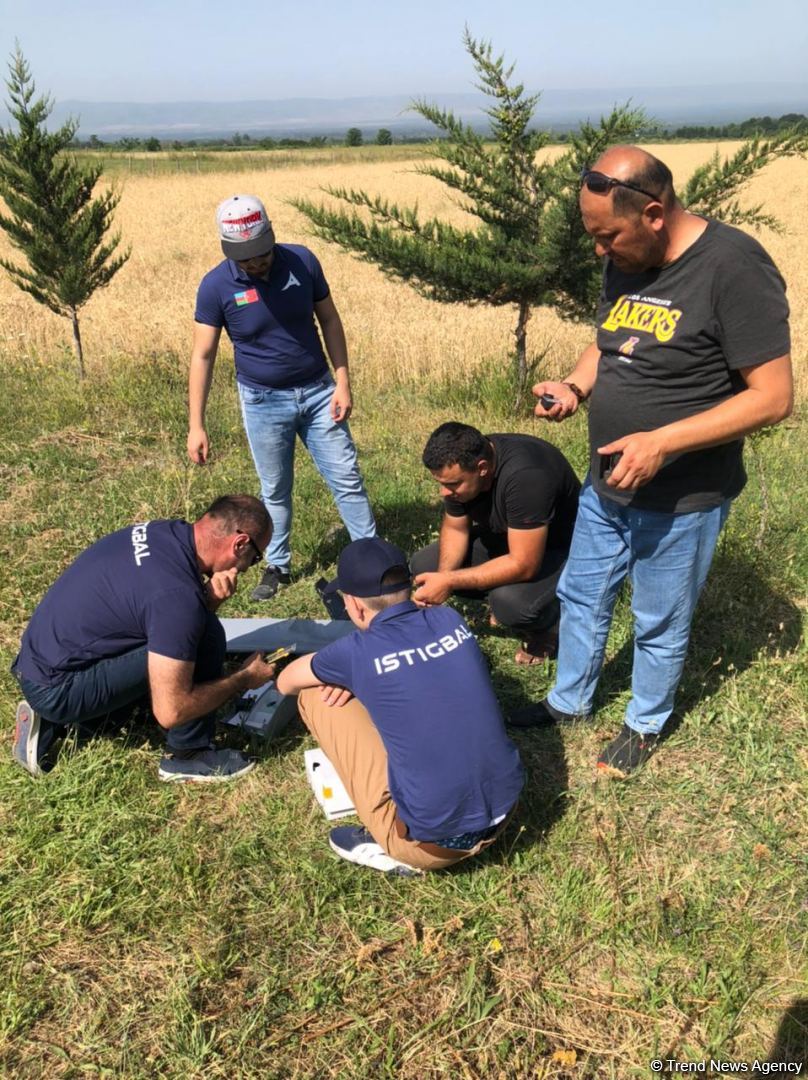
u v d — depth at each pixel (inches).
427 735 98.9
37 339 408.8
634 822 117.8
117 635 116.9
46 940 99.4
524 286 281.3
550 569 148.7
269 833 115.9
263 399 166.4
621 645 156.9
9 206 307.3
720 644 157.1
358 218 290.2
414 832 101.4
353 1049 88.6
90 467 244.7
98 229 322.0
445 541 149.0
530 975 96.8
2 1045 88.9
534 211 282.4
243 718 135.0
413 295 560.1
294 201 293.9
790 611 167.5
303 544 198.4
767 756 128.4
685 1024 90.9
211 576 120.9
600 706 142.2
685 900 105.3
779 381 93.4
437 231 288.7
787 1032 89.5
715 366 97.8
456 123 284.8
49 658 117.3
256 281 156.9
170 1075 86.1
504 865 111.0
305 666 115.5
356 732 111.9
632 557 115.5
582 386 122.5
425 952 98.7
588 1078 86.4
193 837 114.1
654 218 91.4
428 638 102.6
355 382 346.3
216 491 226.7
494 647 161.2
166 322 433.4
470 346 384.5
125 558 116.6
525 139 278.2
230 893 106.3
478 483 134.7
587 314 294.8
